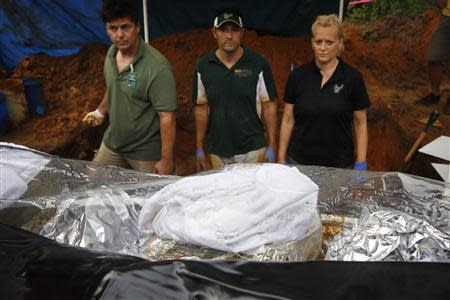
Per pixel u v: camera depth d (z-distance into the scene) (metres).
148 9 4.12
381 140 3.71
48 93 4.29
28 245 0.79
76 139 4.24
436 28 3.27
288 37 4.19
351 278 0.66
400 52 3.51
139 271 0.69
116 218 1.05
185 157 4.18
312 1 3.97
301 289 0.64
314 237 0.90
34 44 4.17
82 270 0.72
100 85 4.27
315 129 2.48
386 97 3.63
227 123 2.84
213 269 0.69
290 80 2.57
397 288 0.64
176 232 0.88
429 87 3.42
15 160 1.28
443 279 0.65
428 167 3.46
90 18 4.07
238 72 2.73
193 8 4.14
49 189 1.19
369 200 1.11
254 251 0.84
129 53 2.47
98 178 1.28
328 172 1.32
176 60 4.29
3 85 4.21
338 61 2.45
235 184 0.93
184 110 4.33
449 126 3.36
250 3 4.11
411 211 1.05
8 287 0.71
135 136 2.66
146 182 1.24
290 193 0.89
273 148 2.99
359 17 3.67
